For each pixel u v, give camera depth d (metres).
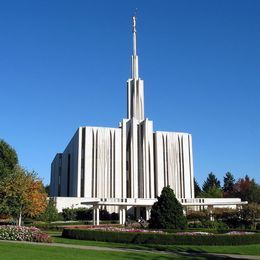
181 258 25.16
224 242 33.44
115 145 104.06
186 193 105.81
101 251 25.95
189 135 110.62
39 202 61.31
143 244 33.78
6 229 34.59
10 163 71.25
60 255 21.73
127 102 111.19
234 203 78.12
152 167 104.44
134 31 114.81
